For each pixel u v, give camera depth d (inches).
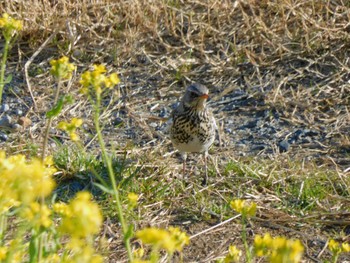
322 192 415.8
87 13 601.0
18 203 258.7
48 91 544.7
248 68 563.8
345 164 458.0
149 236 204.2
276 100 529.3
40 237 249.6
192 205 410.3
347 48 573.3
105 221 390.3
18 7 597.0
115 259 359.6
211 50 581.9
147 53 581.3
